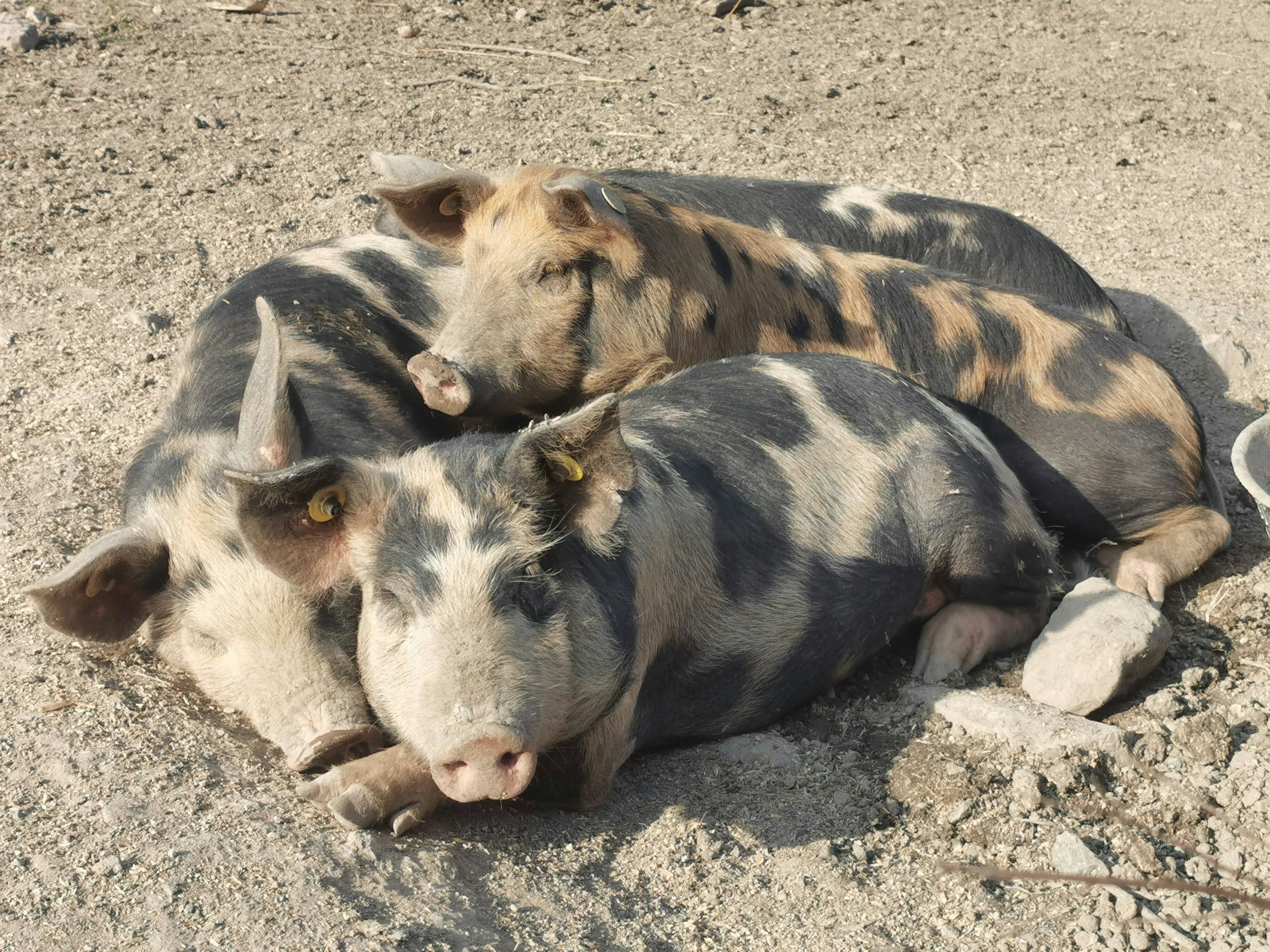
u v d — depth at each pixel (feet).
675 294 10.82
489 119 17.10
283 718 9.09
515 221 10.74
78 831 8.65
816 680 9.93
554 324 10.68
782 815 9.30
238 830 8.71
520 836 9.07
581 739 9.06
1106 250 14.85
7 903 8.36
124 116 16.19
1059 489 10.84
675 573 9.39
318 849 8.68
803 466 9.93
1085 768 9.43
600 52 20.04
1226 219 15.93
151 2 20.36
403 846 8.83
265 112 16.75
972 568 10.10
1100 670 9.71
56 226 13.47
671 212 10.99
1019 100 19.61
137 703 9.36
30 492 10.76
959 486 10.07
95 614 9.30
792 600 9.75
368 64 18.72
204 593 9.18
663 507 9.37
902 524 10.03
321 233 13.67
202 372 10.11
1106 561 10.91
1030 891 8.99
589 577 8.93
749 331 11.13
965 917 8.87
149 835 8.64
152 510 9.38
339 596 9.08
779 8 23.02
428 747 8.48
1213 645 10.29
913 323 11.13
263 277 10.81
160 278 12.78
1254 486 10.23
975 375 11.01
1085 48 22.41
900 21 22.99
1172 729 9.65
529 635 8.63
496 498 8.72
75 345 12.10
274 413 9.05
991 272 12.11
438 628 8.54
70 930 8.29
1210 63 22.03
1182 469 10.79
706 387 10.13
